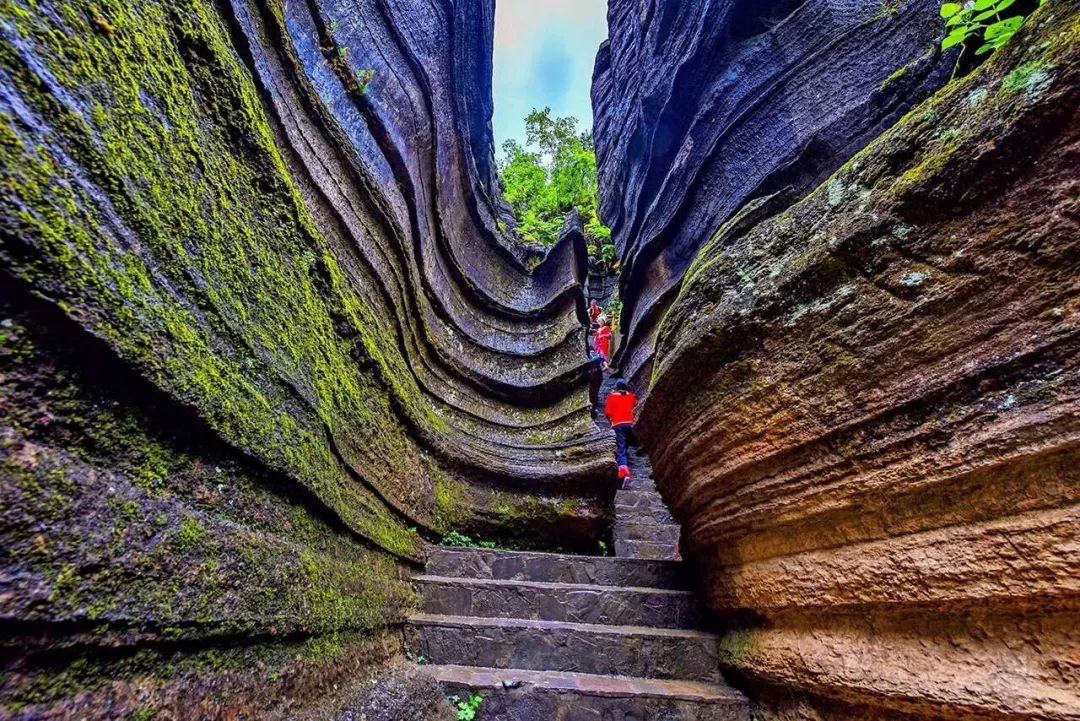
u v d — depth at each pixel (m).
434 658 3.80
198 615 1.58
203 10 2.21
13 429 1.12
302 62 3.85
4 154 1.11
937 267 1.93
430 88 6.32
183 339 1.67
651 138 12.99
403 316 5.25
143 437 1.51
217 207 2.05
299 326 2.71
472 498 5.88
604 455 6.36
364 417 3.65
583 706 3.31
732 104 9.61
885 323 2.11
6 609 1.02
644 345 12.11
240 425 1.93
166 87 1.83
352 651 2.81
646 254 12.38
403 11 5.91
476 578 4.74
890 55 7.36
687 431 3.49
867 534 2.28
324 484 2.71
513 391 7.43
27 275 1.14
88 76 1.43
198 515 1.69
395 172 5.52
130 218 1.52
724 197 9.58
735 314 2.82
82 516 1.23
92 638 1.22
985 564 1.77
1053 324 1.60
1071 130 1.55
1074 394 1.54
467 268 8.30
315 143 3.83
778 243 2.79
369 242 4.46
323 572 2.55
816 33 8.52
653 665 3.80
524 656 3.81
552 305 8.88
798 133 8.25
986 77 1.85
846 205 2.39
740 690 3.50
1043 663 1.65
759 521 3.01
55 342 1.23
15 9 1.22
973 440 1.81
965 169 1.81
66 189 1.27
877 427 2.18
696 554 4.29
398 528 4.22
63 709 1.15
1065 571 1.55
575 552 6.15
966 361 1.84
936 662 1.99
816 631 2.67
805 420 2.51
